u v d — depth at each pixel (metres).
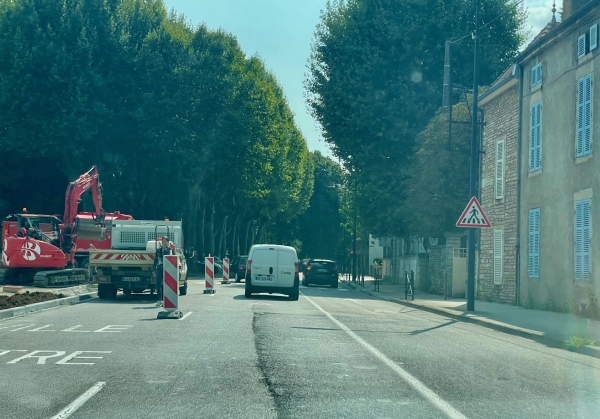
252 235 83.81
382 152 44.09
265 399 8.24
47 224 33.41
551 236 23.25
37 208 52.81
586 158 20.83
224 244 69.38
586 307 20.20
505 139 27.92
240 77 53.62
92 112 46.53
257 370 10.13
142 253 24.31
